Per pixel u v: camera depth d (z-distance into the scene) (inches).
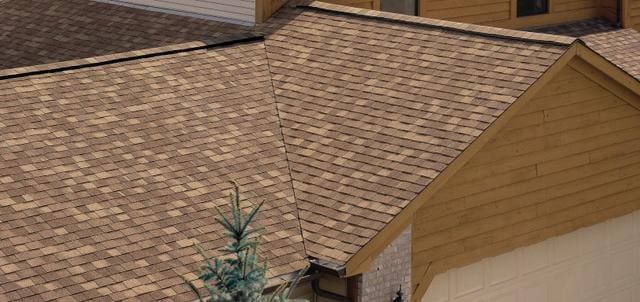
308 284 848.3
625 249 1084.5
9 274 739.4
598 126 991.6
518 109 895.7
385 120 927.7
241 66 1040.2
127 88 964.0
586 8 1421.0
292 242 827.4
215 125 943.0
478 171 902.4
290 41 1086.4
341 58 1035.3
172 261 783.7
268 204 861.2
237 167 896.9
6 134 868.0
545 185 956.6
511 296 981.8
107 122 912.3
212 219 832.3
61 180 834.8
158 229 810.2
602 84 983.0
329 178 884.6
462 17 1307.8
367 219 828.0
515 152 928.9
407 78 972.6
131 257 778.8
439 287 919.7
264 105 985.5
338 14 1114.7
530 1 1366.9
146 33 1177.4
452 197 886.4
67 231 787.4
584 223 995.9
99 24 1223.5
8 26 1264.8
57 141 875.4
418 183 839.7
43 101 917.8
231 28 1141.1
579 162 981.8
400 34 1046.4
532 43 952.9
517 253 979.3
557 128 958.4
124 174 858.1
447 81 947.3
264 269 614.5
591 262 1051.3
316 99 984.9
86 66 981.8
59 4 1296.8
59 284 741.3
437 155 861.8
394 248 833.5
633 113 1018.7
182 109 954.1
